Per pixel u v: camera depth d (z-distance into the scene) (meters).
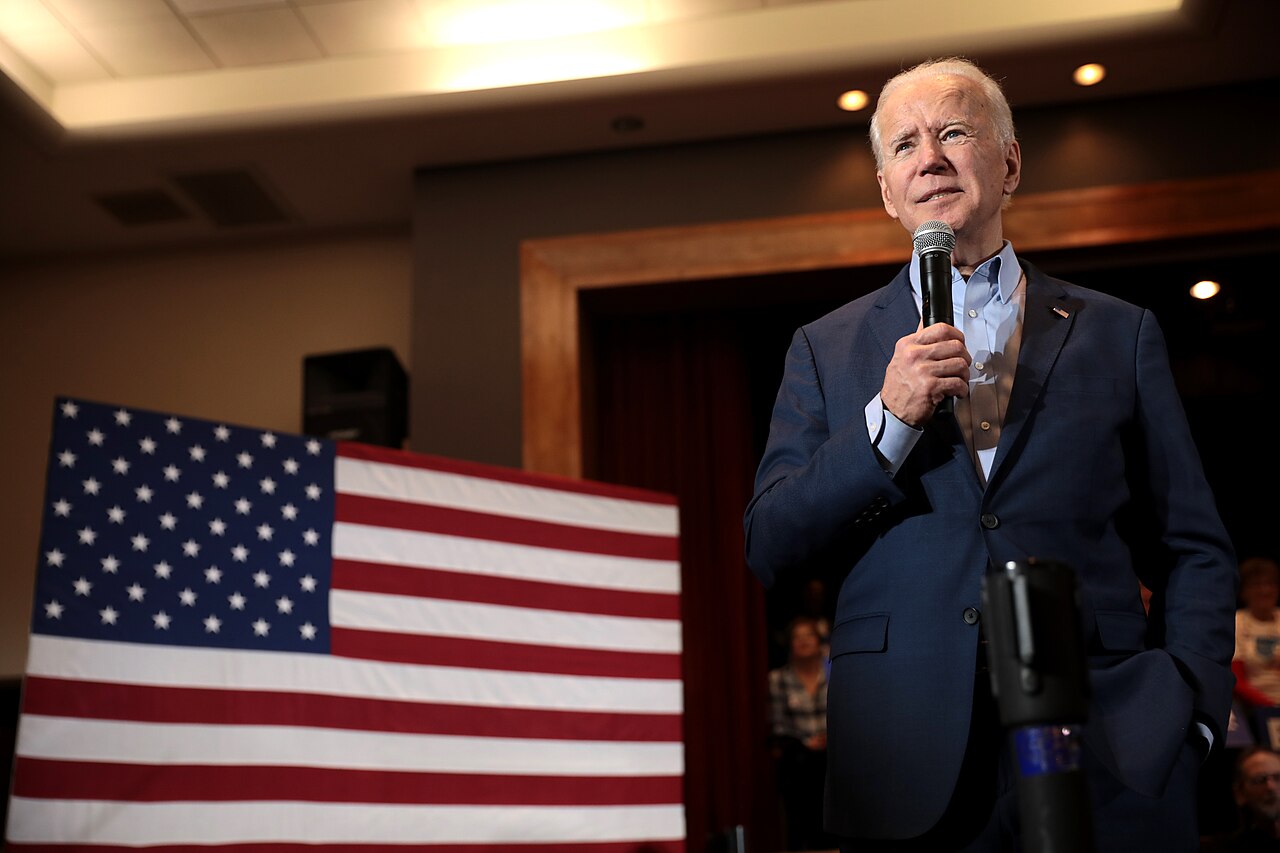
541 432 6.05
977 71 1.58
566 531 4.11
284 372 6.98
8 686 6.18
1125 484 1.39
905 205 1.52
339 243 7.13
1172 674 1.28
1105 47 5.53
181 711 3.29
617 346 6.86
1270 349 7.64
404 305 6.99
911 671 1.30
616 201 6.27
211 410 6.96
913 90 1.55
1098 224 5.83
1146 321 1.48
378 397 6.19
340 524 3.67
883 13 5.64
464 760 3.69
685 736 6.39
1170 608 1.38
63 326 7.14
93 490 3.31
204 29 5.75
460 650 3.78
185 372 7.04
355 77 5.95
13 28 5.67
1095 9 5.48
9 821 3.03
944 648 1.30
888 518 1.38
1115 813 1.23
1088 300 1.50
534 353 6.14
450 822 3.61
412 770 3.59
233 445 3.55
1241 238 5.84
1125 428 1.43
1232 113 5.87
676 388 6.78
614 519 4.22
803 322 7.10
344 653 3.58
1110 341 1.45
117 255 7.23
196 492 3.46
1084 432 1.37
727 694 6.50
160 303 7.14
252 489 3.55
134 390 7.02
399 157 6.32
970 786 1.27
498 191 6.36
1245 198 5.76
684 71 5.73
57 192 6.51
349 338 6.98
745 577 6.61
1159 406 1.43
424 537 3.81
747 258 6.09
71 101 6.04
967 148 1.50
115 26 5.69
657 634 4.18
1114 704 1.25
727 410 6.76
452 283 6.28
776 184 6.16
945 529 1.34
